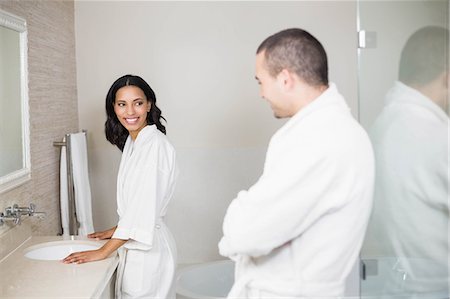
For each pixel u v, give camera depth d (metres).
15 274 1.98
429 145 1.91
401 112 1.99
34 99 2.62
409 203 1.99
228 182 3.61
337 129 1.39
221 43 3.54
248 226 1.38
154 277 2.23
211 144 3.59
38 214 2.29
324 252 1.42
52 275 1.97
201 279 3.42
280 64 1.45
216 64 3.55
